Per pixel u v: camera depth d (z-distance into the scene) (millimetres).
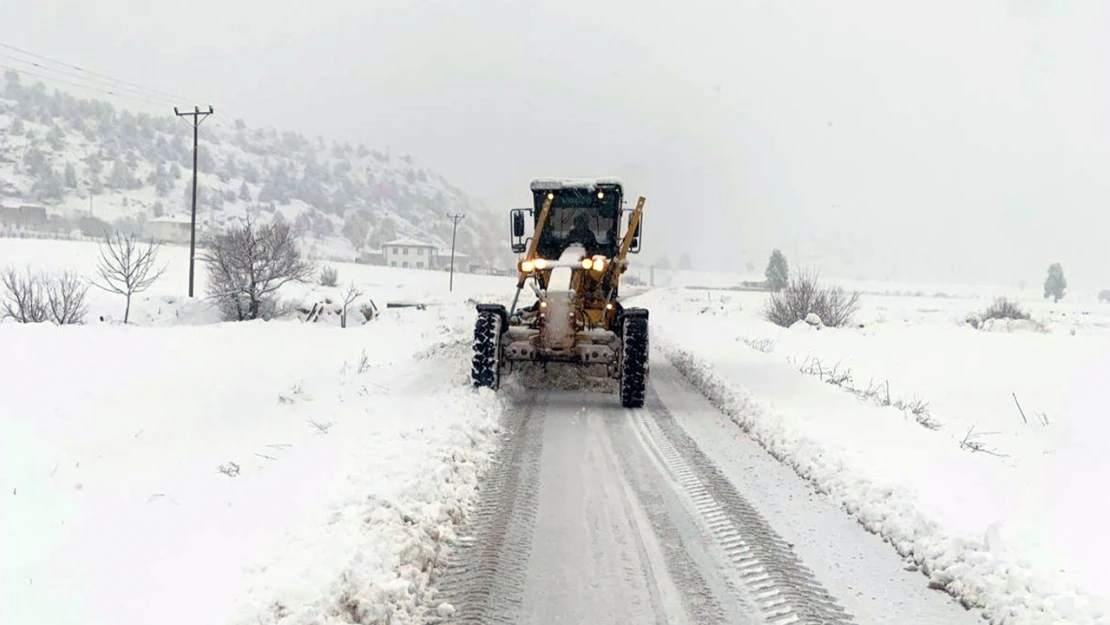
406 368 13094
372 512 5125
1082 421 12062
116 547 4859
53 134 179750
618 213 12516
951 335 24562
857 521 5812
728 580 4711
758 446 8172
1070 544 5070
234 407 10812
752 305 41344
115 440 9094
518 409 9867
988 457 8391
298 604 3836
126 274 25047
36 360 13211
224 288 26641
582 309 10836
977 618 4254
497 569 4797
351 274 62219
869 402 11078
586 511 5922
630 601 4398
